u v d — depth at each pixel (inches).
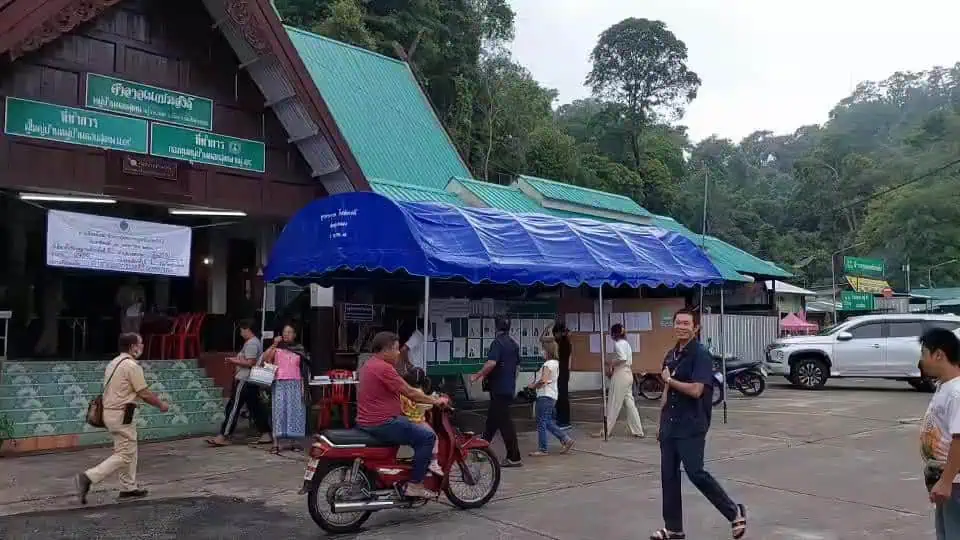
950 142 2468.0
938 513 177.8
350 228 423.8
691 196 2154.3
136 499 330.3
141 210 560.4
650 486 358.0
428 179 757.9
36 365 486.0
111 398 328.2
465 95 1245.7
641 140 2143.2
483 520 296.2
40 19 431.2
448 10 1279.5
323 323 574.9
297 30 812.0
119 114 478.6
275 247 466.3
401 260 402.9
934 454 179.3
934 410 179.5
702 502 325.4
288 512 308.8
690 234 1015.6
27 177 440.5
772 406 679.7
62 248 460.8
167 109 500.7
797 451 452.1
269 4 518.3
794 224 2886.3
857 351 832.3
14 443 434.0
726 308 1113.4
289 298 627.8
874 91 3791.8
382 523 293.3
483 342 573.3
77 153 460.1
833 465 410.0
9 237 618.8
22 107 439.8
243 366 460.4
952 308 1647.4
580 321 591.2
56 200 486.3
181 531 280.7
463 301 568.1
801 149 4269.2
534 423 563.2
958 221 2043.6
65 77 458.3
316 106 538.3
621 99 2121.1
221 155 526.3
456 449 311.7
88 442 460.1
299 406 447.2
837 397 761.0
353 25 1037.8
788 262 2361.0
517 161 1401.3
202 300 676.1
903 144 2898.6
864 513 308.3
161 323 596.1
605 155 2043.6
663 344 559.5
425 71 1207.6
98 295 666.2
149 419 498.9
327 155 554.6
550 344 450.0
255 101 546.9
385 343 293.9
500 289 593.0
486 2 1347.2
